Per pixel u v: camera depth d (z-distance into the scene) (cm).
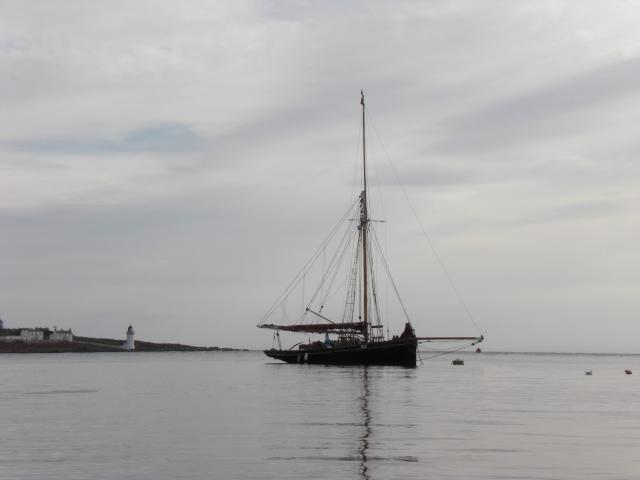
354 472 3281
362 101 15988
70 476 3212
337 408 6256
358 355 14712
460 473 3266
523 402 7238
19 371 17400
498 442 4172
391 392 8331
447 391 8750
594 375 16725
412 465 3444
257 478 3156
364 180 15638
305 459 3597
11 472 3303
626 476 3222
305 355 15862
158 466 3431
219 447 3972
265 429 4750
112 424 5109
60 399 7656
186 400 7344
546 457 3675
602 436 4494
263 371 15200
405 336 13875
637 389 10106
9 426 5009
